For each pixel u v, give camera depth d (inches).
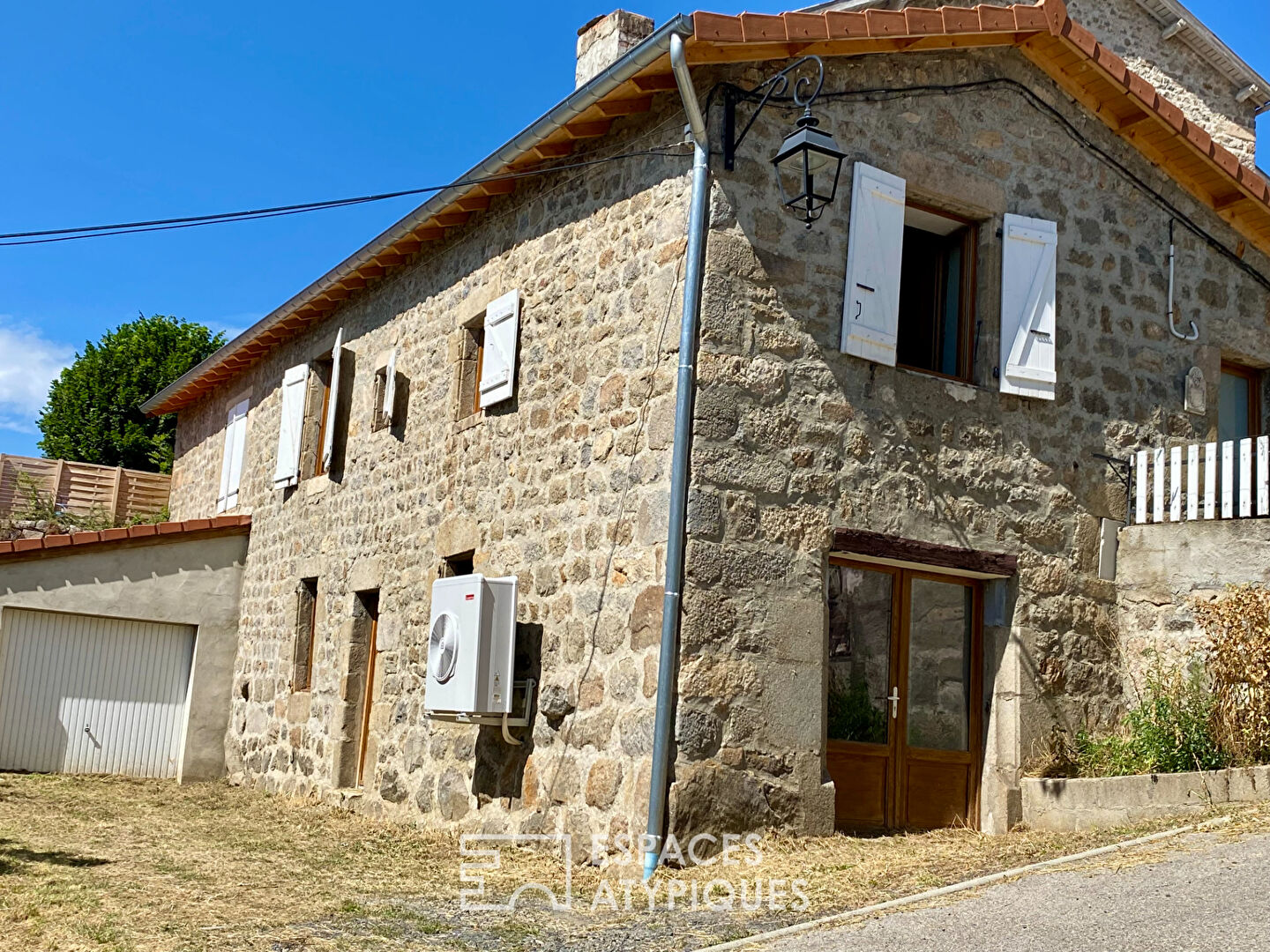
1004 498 307.3
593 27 372.2
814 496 274.7
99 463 975.6
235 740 489.7
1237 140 527.2
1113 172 345.1
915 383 296.5
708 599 256.4
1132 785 262.1
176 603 500.7
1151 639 317.7
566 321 309.6
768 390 271.4
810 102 258.1
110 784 449.7
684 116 278.4
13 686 465.1
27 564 470.3
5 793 392.2
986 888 205.8
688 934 194.7
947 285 327.9
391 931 200.2
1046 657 307.1
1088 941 168.4
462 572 350.9
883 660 291.3
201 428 650.2
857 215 288.5
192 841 305.9
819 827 263.0
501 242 349.4
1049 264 320.5
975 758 302.5
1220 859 205.8
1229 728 277.3
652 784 245.1
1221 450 320.2
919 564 291.1
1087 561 320.5
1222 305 364.2
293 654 448.5
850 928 188.1
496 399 331.3
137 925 199.8
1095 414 329.1
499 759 303.9
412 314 404.5
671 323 269.4
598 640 273.7
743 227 273.0
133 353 996.6
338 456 445.4
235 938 192.5
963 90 315.3
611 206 299.3
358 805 372.5
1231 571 307.0
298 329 506.9
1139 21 506.0
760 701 259.1
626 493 273.6
